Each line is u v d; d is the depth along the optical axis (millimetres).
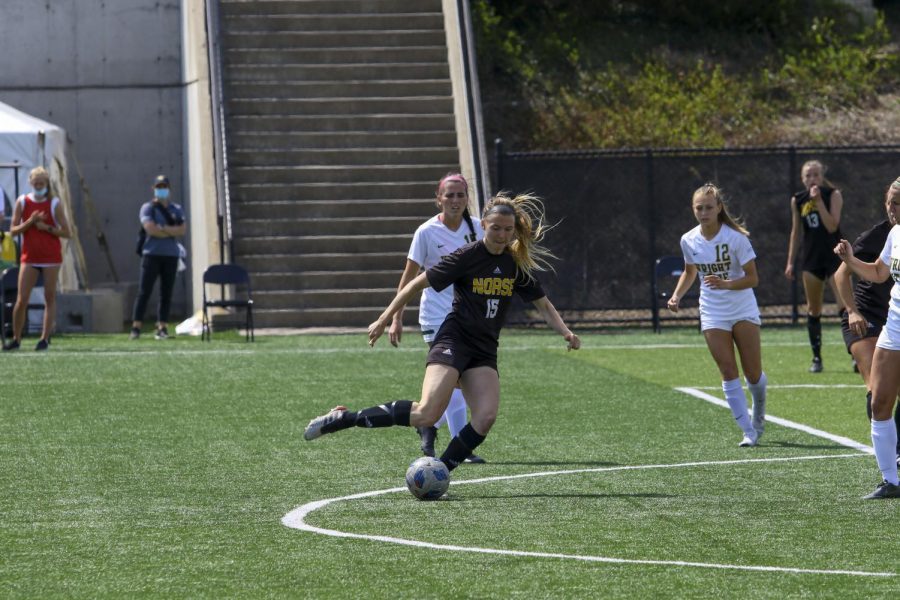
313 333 66625
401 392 45250
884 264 27484
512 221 26297
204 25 77625
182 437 35969
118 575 20594
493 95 90062
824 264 50844
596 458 32688
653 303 70000
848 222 77312
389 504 26578
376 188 74375
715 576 20375
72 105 87188
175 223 64375
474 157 71000
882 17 99812
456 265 26734
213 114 72750
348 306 69812
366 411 26906
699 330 70125
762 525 24312
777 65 96125
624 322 73375
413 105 78188
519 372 51000
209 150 73625
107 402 42719
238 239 71375
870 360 30547
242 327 67750
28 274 57406
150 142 87500
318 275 70312
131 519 25141
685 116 87812
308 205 73188
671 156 75562
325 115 77312
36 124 72438
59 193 72500
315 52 79875
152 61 87250
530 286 27781
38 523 24766
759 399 34531
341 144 76312
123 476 30078
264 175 74250
